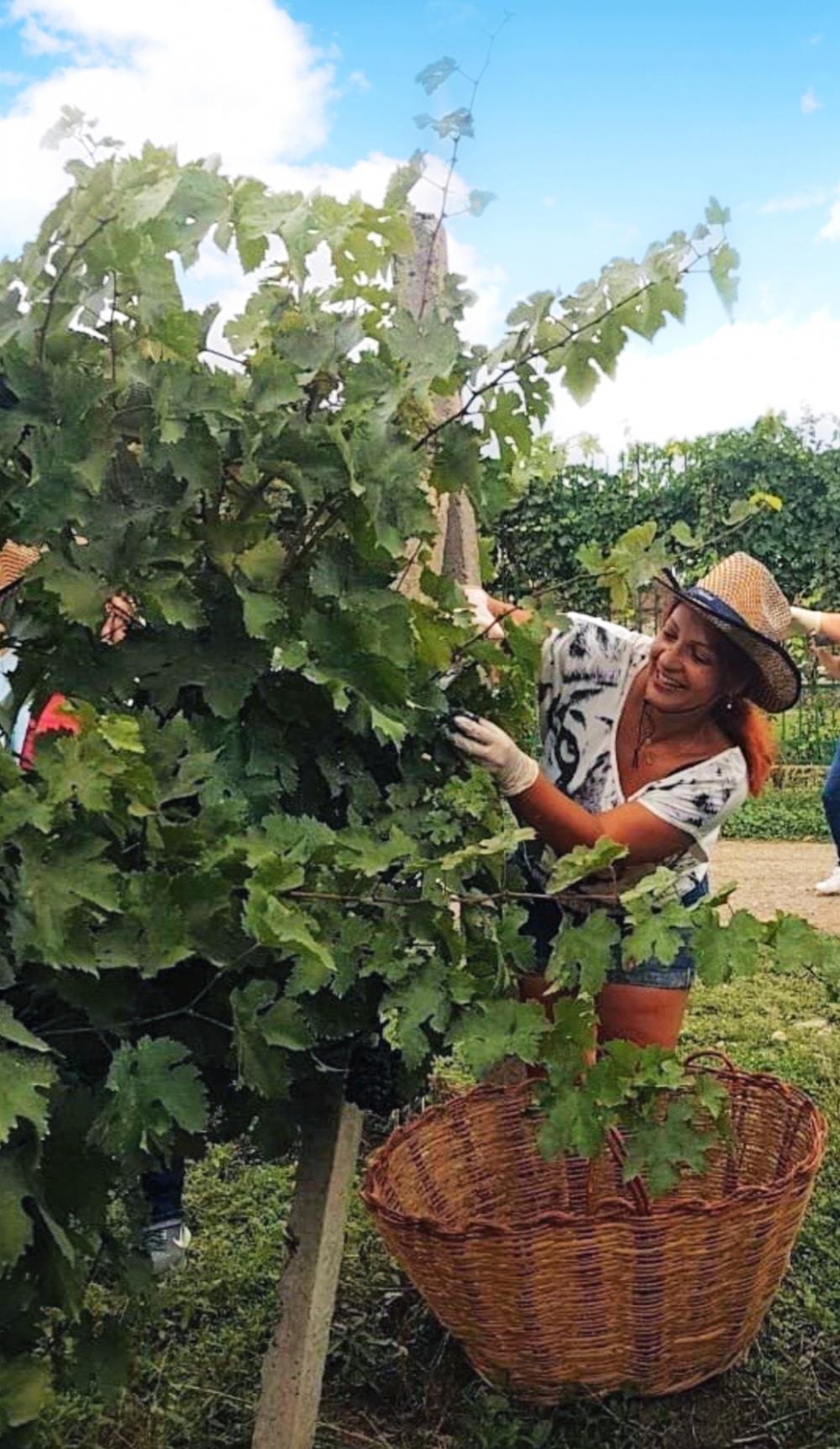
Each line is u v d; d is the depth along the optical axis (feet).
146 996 5.53
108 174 4.74
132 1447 7.52
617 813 7.88
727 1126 7.02
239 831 5.33
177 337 5.17
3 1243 4.43
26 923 4.63
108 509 5.12
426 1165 8.97
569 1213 7.53
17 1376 5.01
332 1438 7.64
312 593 5.66
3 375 5.02
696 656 7.86
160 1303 5.86
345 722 5.82
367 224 5.81
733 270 5.45
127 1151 4.90
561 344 5.61
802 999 15.06
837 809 18.57
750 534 31.45
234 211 5.43
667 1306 7.54
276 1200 10.27
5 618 5.56
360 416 5.35
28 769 5.18
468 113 5.73
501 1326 7.56
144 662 5.47
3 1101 4.27
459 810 6.04
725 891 5.60
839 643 12.93
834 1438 7.56
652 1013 8.81
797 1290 8.96
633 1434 7.52
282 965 5.65
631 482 30.68
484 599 7.96
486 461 6.28
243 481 5.50
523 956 5.87
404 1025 5.44
